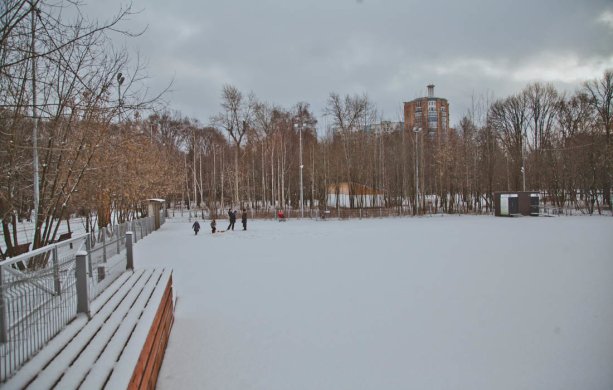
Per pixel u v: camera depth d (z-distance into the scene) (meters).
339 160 51.75
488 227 31.08
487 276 12.66
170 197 63.28
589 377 5.92
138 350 4.70
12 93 9.10
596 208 54.34
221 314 9.29
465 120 57.44
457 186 54.62
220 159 65.44
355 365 6.44
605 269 13.40
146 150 29.56
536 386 5.70
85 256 6.23
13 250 11.90
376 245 21.06
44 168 11.86
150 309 6.38
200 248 21.62
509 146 61.44
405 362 6.54
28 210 14.72
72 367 4.28
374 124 57.38
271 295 10.91
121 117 13.59
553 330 7.83
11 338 4.32
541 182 58.62
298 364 6.50
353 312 9.21
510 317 8.66
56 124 11.34
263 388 5.72
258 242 23.98
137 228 26.41
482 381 5.88
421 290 11.07
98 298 7.37
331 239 24.70
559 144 55.88
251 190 67.06
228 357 6.82
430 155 57.34
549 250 17.98
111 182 20.69
